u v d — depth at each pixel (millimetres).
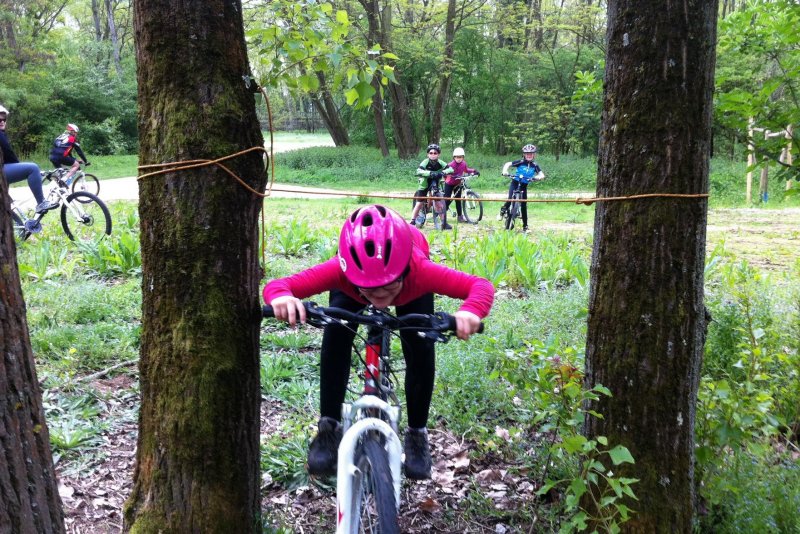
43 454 2100
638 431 2988
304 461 3904
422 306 3111
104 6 57781
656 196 2859
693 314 2943
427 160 14125
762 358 4199
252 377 2836
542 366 3543
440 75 35094
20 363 2020
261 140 2793
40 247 8516
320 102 41719
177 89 2607
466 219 15539
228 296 2699
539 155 37031
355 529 2490
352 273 2646
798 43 4305
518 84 39688
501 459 4176
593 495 3002
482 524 3514
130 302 6812
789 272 8875
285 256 9703
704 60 2811
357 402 2764
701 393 3469
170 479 2725
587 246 11359
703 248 2963
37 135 38062
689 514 3033
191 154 2607
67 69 41938
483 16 37625
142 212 2730
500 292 8117
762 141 4270
